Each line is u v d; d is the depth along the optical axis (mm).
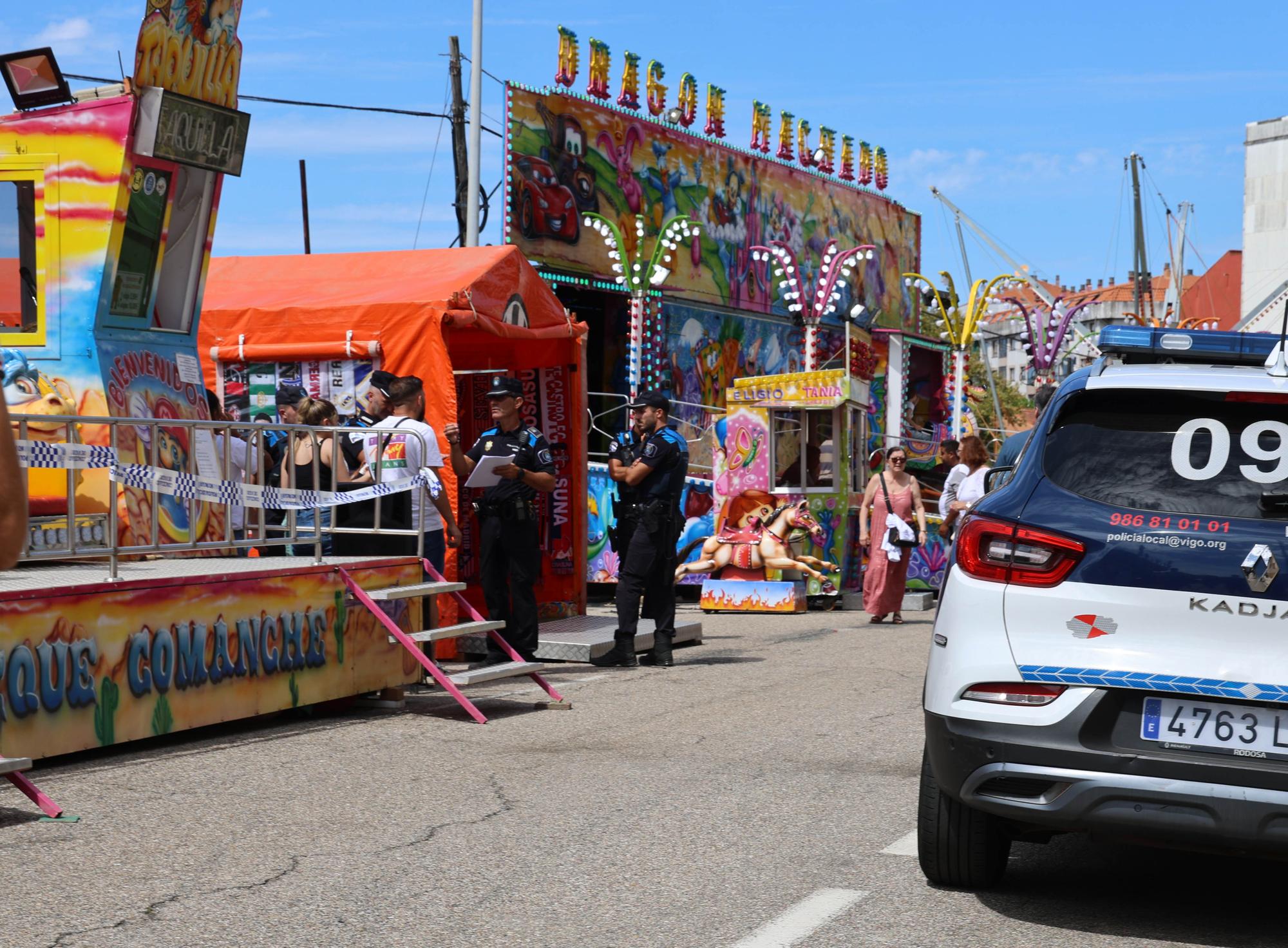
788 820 6102
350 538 10211
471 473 10500
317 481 8859
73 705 6980
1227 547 4477
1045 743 4535
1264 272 77375
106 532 8922
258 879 5152
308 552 10352
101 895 4934
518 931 4578
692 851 5602
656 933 4562
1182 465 4656
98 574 7594
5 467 2188
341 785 6789
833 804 6410
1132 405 4797
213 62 9711
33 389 9086
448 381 11531
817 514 18078
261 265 13547
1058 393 4973
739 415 18000
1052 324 33625
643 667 11570
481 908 4824
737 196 29859
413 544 10148
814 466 18344
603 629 12609
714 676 10922
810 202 33031
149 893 4965
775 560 17453
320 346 11812
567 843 5703
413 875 5234
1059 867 5527
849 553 18625
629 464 11586
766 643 13555
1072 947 4500
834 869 5367
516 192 23516
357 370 11828
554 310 13180
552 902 4898
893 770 7195
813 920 4719
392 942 4453
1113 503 4652
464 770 7191
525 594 10508
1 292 9227
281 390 12086
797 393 18031
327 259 13320
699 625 13445
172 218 9711
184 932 4535
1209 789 4371
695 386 28484
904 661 11930
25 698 6715
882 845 5715
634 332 23047
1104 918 4828
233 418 12180
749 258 30281
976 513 4871
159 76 9227
